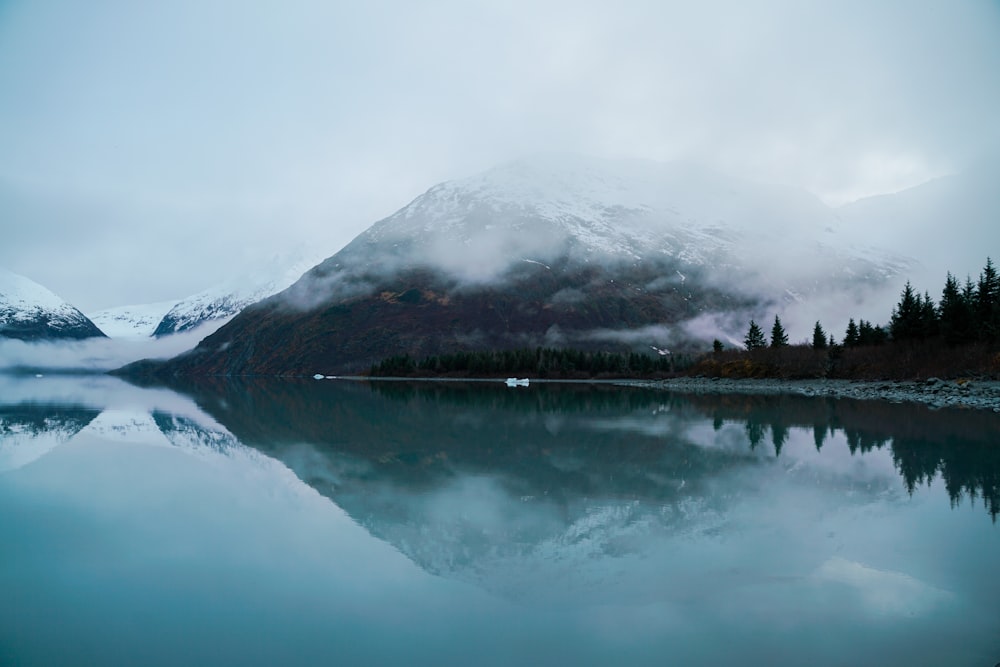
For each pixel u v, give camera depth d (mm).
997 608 11789
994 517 17906
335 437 37375
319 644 10516
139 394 95688
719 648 10289
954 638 10586
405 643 10547
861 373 90250
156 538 16359
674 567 14062
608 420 47156
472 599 12398
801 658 9945
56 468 26500
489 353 195125
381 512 19016
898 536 16156
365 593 12727
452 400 77000
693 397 78250
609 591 12727
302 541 16062
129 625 11273
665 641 10523
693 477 24016
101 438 36625
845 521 17609
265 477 24484
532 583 13164
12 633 10891
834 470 25141
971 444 31500
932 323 90500
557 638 10672
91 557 14852
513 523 17672
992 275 91062
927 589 12648
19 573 13789
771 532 16609
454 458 29062
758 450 30625
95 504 20094
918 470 24891
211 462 27953
